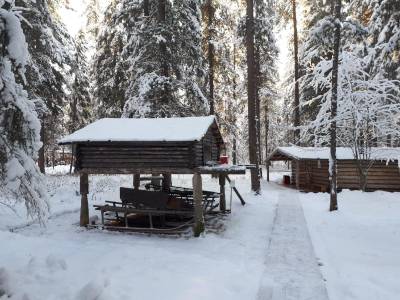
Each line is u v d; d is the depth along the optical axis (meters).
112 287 6.91
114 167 12.80
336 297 6.98
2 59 6.46
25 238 10.71
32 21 18.66
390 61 18.33
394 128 20.36
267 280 7.82
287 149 26.45
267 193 21.70
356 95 19.17
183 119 13.67
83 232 12.67
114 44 25.69
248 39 21.03
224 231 12.75
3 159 6.61
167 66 19.91
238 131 35.22
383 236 11.64
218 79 29.41
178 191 16.78
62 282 7.27
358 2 20.45
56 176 26.39
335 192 15.97
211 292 6.98
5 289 6.97
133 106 18.88
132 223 14.78
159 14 19.72
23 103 6.77
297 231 12.42
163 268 8.21
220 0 25.36
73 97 32.62
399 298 6.93
